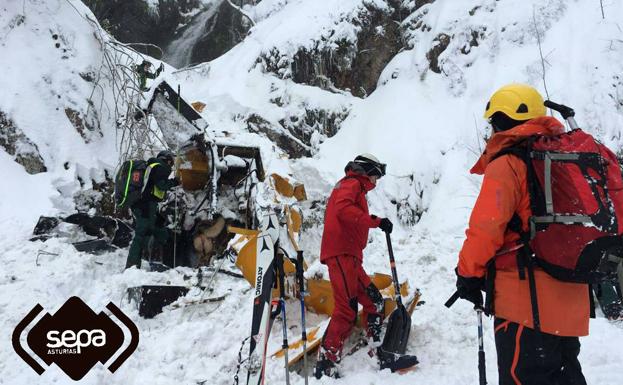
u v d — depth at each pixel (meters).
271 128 10.30
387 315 4.27
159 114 7.10
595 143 2.54
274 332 4.45
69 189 8.25
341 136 10.28
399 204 8.70
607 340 4.11
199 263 7.09
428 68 10.42
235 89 11.18
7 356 4.26
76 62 9.80
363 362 4.00
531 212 2.46
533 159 2.47
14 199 7.93
